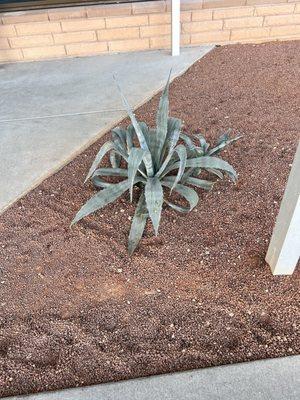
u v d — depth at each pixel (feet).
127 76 10.57
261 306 5.10
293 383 4.33
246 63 10.77
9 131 8.67
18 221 6.49
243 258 5.70
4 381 4.49
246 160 7.48
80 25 11.05
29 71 11.14
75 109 9.33
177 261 5.71
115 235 6.17
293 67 10.36
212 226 6.22
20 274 5.66
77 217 5.98
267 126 8.33
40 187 7.16
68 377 4.50
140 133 5.98
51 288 5.46
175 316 5.05
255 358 4.58
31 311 5.20
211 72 10.48
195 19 11.26
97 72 10.86
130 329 4.94
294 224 4.58
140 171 6.47
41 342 4.85
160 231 6.17
